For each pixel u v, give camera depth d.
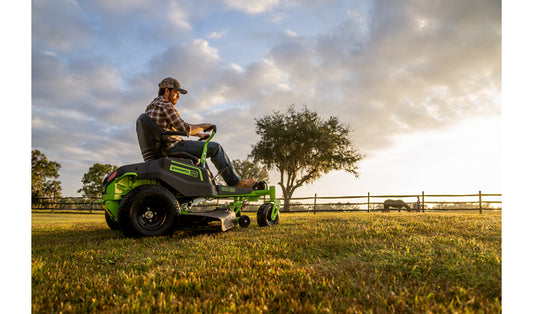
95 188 41.69
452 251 2.45
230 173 4.91
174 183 3.95
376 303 1.52
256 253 2.60
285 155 30.77
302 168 30.77
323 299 1.56
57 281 1.92
